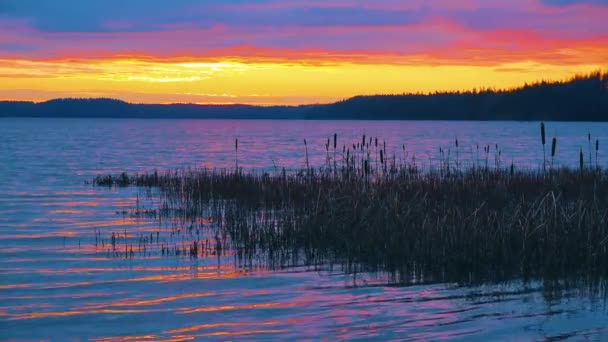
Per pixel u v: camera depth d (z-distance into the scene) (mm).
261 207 18828
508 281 10758
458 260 11641
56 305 9414
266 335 8070
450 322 8547
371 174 22125
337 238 13500
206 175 25422
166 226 16750
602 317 8750
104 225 16969
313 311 9086
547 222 12297
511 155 47875
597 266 11273
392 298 9750
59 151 54750
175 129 151125
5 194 24500
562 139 77062
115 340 7949
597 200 15703
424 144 66938
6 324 8539
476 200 17125
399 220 13344
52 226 16812
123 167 38188
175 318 8789
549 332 8141
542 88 192500
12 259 12625
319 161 43188
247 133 117562
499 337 7965
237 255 12883
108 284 10633
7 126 175250
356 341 7832
